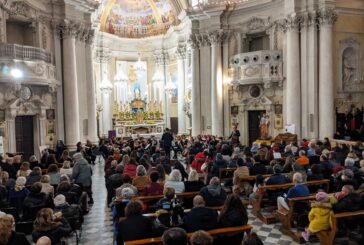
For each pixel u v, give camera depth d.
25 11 16.09
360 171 8.61
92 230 8.29
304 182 8.23
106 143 19.84
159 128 28.44
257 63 20.48
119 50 29.83
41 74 15.55
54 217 5.72
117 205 6.62
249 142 22.39
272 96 21.02
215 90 22.66
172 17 28.58
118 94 29.25
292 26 18.73
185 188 8.05
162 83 29.88
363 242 6.35
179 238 3.51
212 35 22.50
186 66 27.33
